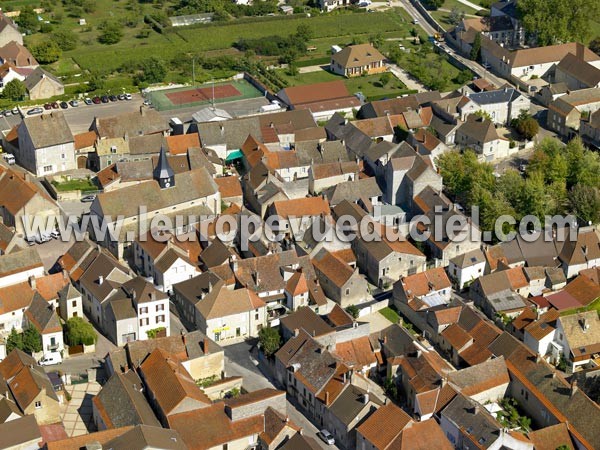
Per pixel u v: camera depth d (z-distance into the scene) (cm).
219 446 19612
